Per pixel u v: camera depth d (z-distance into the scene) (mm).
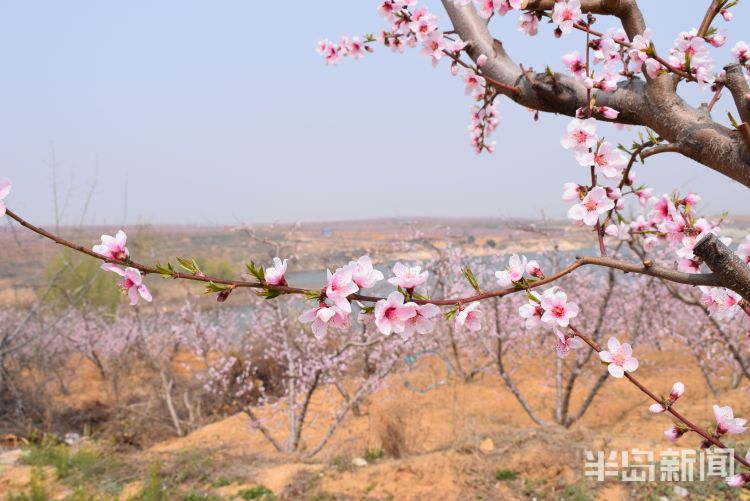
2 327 10281
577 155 1765
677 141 1753
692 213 2109
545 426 5973
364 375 9578
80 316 12492
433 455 5793
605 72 1904
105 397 10922
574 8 1897
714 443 1756
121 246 1569
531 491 5031
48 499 5273
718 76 1752
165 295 13117
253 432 8805
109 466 6102
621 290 10195
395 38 2779
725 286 1552
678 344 11320
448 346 11422
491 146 3029
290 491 5422
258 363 11016
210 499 5320
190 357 13398
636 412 8516
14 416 9078
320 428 8719
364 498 5207
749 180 1597
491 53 2297
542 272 1745
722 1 1865
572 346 1761
